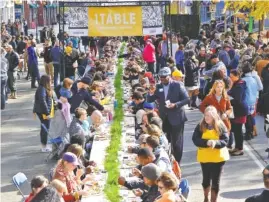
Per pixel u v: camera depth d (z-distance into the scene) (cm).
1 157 2888
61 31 4088
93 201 1692
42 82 2889
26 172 2636
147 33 3409
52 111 2916
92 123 2627
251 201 1480
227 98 2456
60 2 3450
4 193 2353
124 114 2867
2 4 4262
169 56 3809
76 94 2795
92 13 3416
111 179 1852
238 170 2584
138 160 1797
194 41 5875
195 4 7419
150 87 2689
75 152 1898
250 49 4200
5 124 3650
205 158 2006
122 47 6294
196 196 2253
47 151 2948
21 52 5844
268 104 3034
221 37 5734
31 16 10462
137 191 1705
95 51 6500
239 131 2770
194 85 3869
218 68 2816
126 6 3394
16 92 4881
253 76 2970
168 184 1444
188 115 3744
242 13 7456
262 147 2953
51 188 1404
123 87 3653
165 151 1864
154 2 3475
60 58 4462
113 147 2222
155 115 2230
